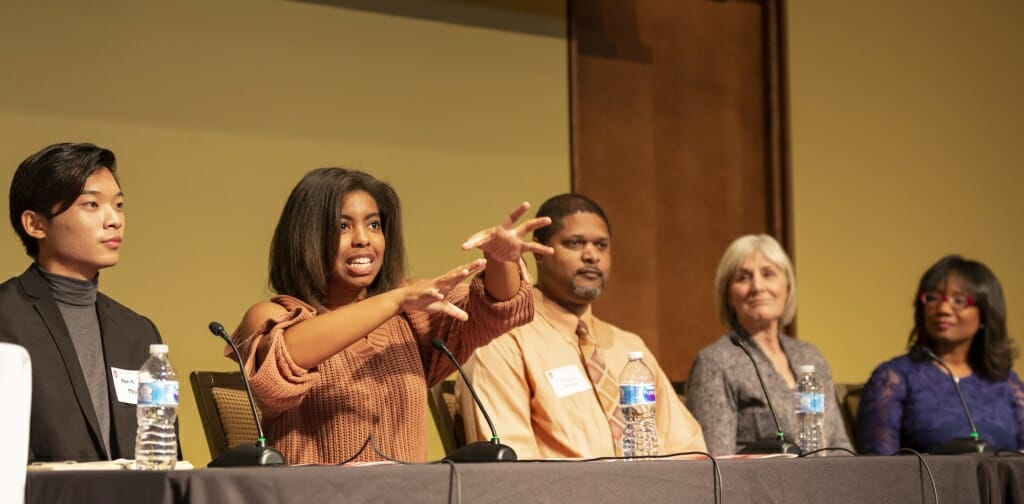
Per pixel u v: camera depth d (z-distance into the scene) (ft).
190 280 19.93
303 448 11.58
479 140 22.82
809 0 26.78
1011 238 28.99
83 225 11.86
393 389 12.04
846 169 26.91
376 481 8.43
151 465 9.91
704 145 25.44
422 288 10.94
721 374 17.72
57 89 19.19
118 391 11.92
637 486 9.63
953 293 19.03
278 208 20.83
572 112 23.77
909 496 11.46
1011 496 12.25
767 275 18.47
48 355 11.39
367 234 12.34
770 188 26.12
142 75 19.89
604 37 24.54
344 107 21.61
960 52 28.78
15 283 11.69
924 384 18.84
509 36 23.35
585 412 15.64
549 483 9.17
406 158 22.07
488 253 12.08
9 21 18.94
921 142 28.02
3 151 18.67
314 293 12.26
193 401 19.70
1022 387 19.34
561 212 16.65
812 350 18.84
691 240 25.04
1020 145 29.37
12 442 7.32
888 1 27.94
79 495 8.14
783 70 26.43
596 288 16.51
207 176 20.27
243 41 20.81
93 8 19.60
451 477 8.72
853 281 26.71
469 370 15.38
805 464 10.72
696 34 25.59
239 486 7.98
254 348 10.86
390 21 22.18
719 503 10.04
